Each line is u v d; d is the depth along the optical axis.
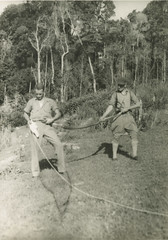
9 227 5.04
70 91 34.84
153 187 5.89
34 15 44.91
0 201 5.99
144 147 8.73
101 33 42.22
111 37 41.91
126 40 39.62
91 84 37.91
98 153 8.59
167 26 38.69
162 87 16.77
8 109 19.19
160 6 39.94
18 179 7.14
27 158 9.37
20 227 4.99
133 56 36.75
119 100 7.61
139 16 39.91
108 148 9.01
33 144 6.93
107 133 11.26
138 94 14.58
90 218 5.00
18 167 8.17
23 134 14.45
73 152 9.06
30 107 7.11
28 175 7.39
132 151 8.45
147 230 4.57
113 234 4.55
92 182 6.34
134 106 7.61
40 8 43.69
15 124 18.61
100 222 4.86
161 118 12.02
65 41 40.72
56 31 41.22
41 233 4.75
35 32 44.38
